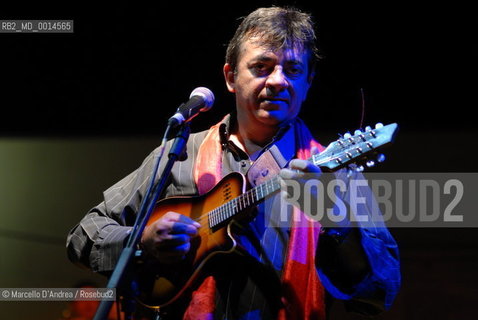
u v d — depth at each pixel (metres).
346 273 1.93
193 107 2.14
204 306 2.01
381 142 1.78
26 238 5.31
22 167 5.38
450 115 4.48
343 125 4.52
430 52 4.26
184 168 2.29
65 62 4.79
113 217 2.37
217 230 2.08
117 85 4.87
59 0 4.41
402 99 4.43
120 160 5.23
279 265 2.00
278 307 1.96
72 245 2.38
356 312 2.09
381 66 4.35
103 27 4.56
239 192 2.07
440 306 4.66
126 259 1.81
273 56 2.12
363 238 1.90
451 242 4.63
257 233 2.05
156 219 2.24
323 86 4.46
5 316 5.11
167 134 2.06
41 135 5.31
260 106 2.13
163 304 2.10
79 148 5.30
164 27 4.52
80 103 5.00
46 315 5.08
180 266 2.10
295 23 2.20
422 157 4.62
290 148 2.18
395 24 4.21
